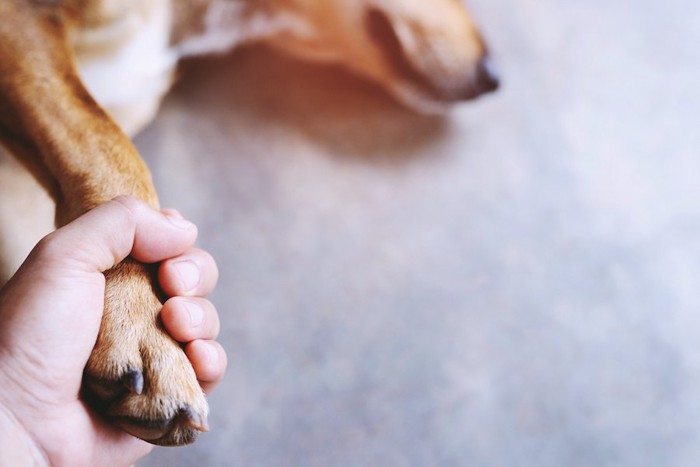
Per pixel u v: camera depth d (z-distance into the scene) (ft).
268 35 2.45
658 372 2.33
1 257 1.91
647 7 2.86
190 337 1.60
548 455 2.20
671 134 2.64
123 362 1.52
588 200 2.50
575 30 2.77
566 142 2.57
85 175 1.74
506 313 2.33
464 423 2.20
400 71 2.51
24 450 1.51
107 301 1.58
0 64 1.81
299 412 2.14
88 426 1.55
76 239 1.53
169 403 1.51
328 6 2.43
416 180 2.44
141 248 1.62
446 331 2.28
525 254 2.40
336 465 2.11
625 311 2.38
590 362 2.31
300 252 2.28
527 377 2.27
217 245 2.24
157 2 2.14
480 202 2.45
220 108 2.39
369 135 2.47
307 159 2.40
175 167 2.29
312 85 2.51
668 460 2.25
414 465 2.14
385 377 2.21
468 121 2.55
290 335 2.19
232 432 2.08
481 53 2.52
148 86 2.22
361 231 2.35
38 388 1.50
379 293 2.29
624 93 2.69
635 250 2.46
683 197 2.55
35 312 1.49
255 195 2.32
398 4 2.44
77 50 2.03
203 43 2.32
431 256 2.36
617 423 2.26
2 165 1.93
